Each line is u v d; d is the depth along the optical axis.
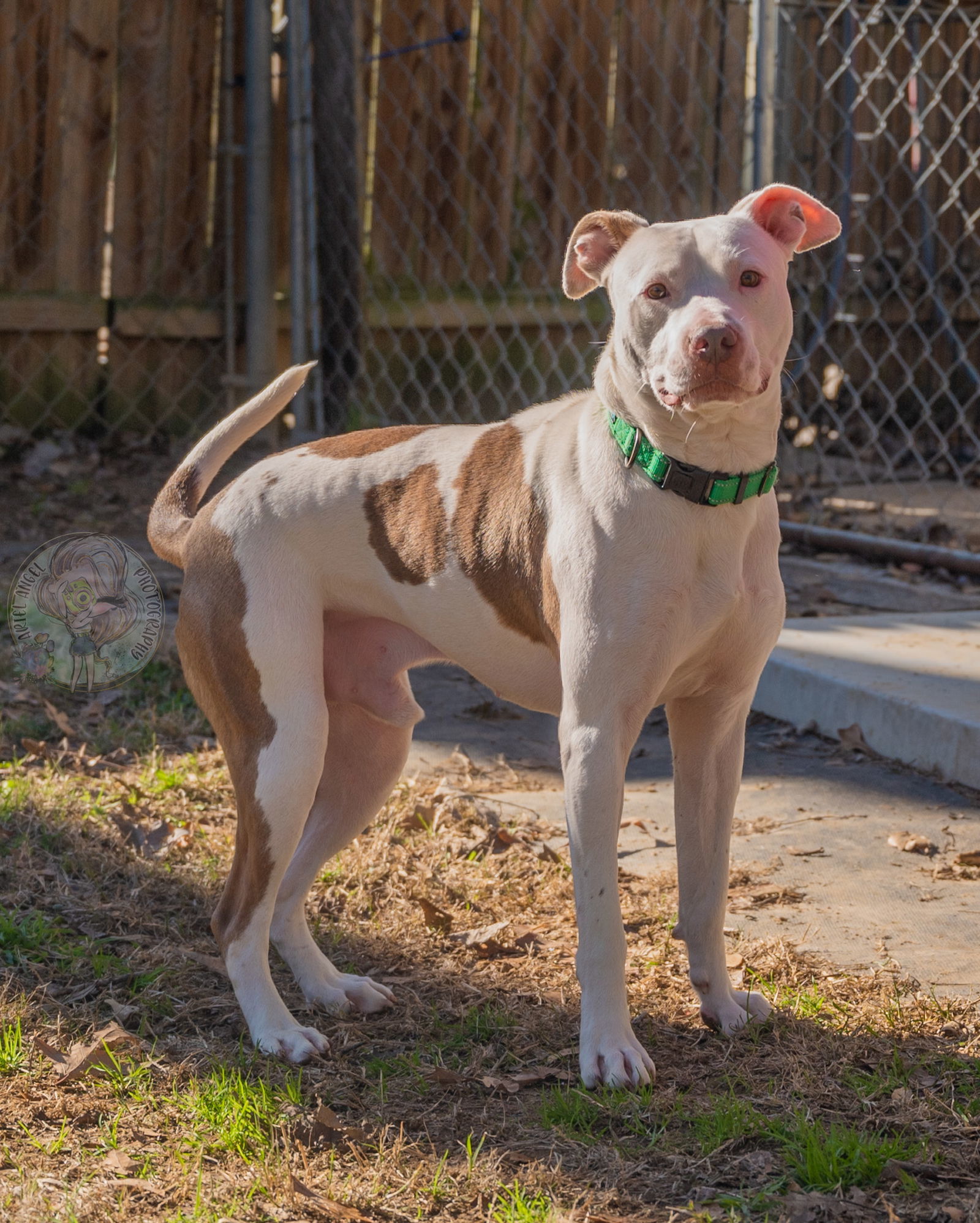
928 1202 2.21
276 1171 2.32
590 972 2.63
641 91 8.18
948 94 9.58
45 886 3.54
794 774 4.38
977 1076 2.58
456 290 8.54
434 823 3.97
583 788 2.61
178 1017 2.96
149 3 7.85
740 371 2.37
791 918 3.35
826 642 5.18
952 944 3.18
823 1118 2.48
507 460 2.84
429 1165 2.36
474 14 8.22
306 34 7.71
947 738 4.23
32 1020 2.87
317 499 2.97
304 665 2.91
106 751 4.55
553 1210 2.20
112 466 7.93
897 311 9.81
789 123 8.44
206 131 8.12
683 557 2.58
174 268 8.16
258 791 2.88
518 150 8.52
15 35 7.55
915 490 8.47
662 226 2.61
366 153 7.99
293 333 7.96
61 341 8.00
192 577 3.03
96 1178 2.32
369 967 3.22
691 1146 2.40
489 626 2.86
